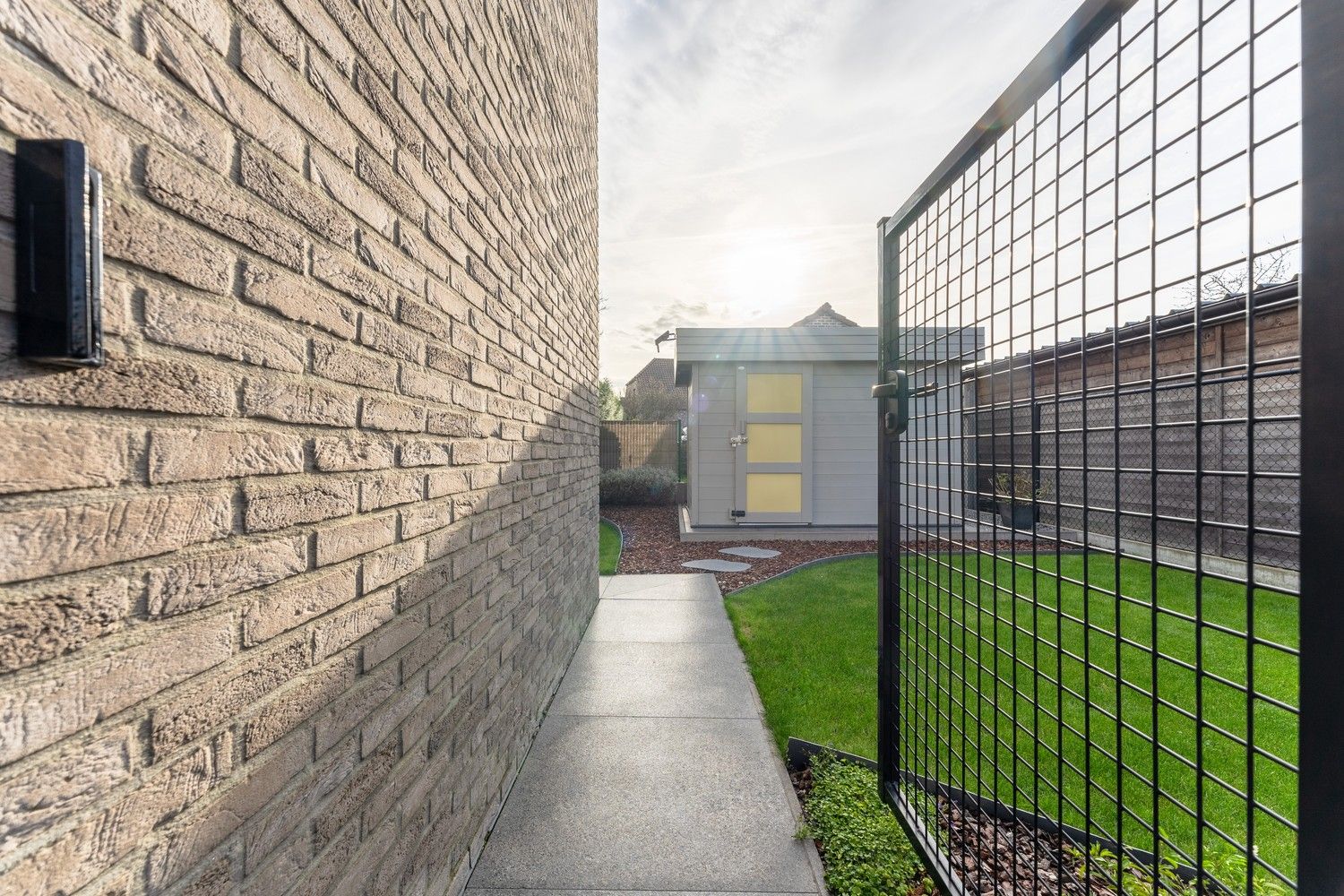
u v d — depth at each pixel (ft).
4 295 1.74
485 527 6.37
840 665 11.27
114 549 2.11
